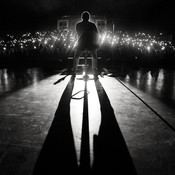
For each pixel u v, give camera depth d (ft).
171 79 20.02
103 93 14.16
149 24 65.98
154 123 8.88
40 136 7.66
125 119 9.35
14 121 9.13
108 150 6.68
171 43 43.93
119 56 33.86
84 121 9.09
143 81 18.95
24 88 15.85
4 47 38.40
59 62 32.81
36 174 5.52
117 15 67.72
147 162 6.04
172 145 6.99
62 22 62.23
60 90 15.10
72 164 5.96
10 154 6.46
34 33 61.67
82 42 20.10
